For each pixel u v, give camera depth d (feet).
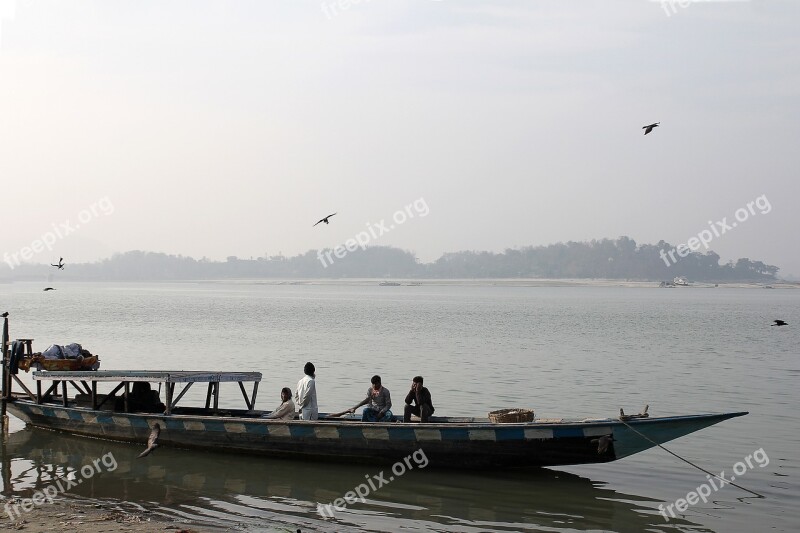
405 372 114.32
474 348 153.28
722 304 453.17
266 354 139.33
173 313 284.00
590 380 106.73
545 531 45.27
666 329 215.51
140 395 69.26
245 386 98.99
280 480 55.31
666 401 89.66
